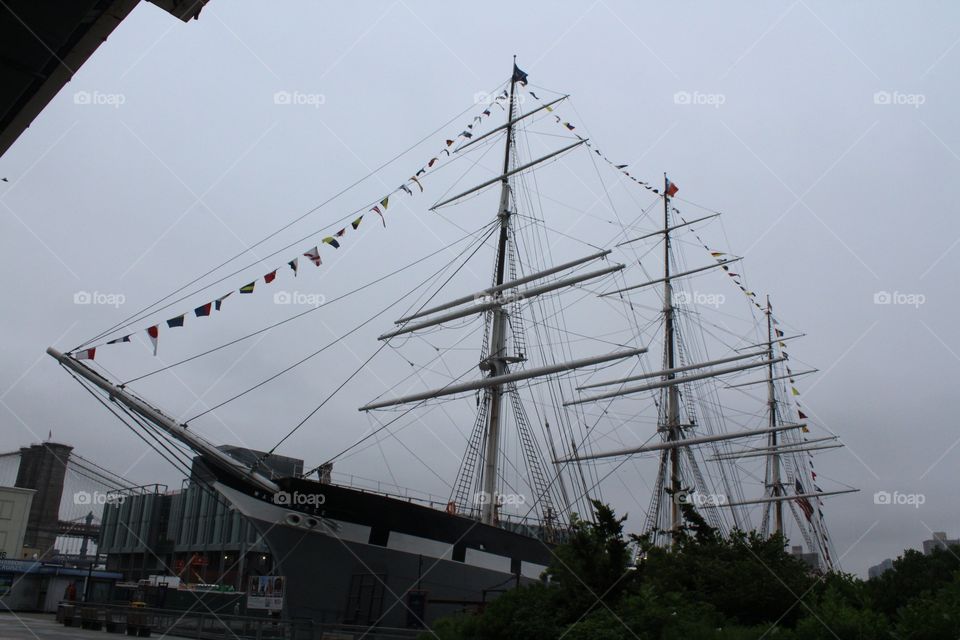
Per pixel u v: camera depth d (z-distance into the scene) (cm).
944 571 2291
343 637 2048
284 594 2612
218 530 7631
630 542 1986
